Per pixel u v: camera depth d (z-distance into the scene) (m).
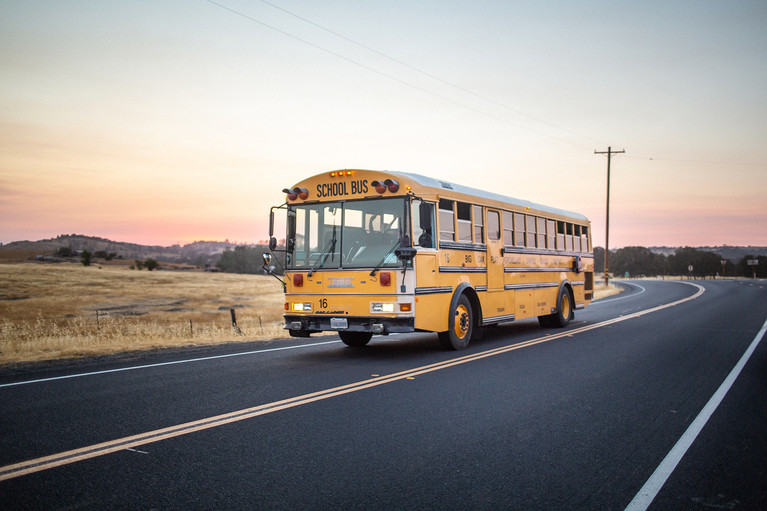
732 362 9.75
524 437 5.36
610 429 5.65
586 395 7.16
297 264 10.74
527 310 14.20
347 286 10.19
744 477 4.37
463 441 5.22
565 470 4.50
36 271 83.56
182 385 7.62
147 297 52.47
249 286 71.62
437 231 10.62
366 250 10.12
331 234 10.46
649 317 19.12
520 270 13.94
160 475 4.30
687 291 39.12
